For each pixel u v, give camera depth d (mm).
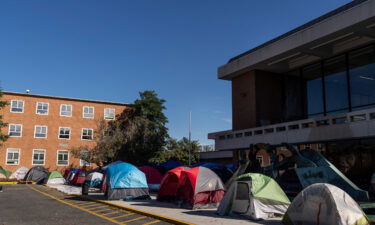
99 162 40312
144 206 14844
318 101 23656
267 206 11180
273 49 22984
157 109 44312
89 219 11414
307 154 15359
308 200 9367
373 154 16984
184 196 14953
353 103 21000
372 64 20062
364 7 17469
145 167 25828
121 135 39938
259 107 25734
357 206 8953
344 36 19797
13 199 18594
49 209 14172
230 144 25984
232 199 11867
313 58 23734
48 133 44062
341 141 18750
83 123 46000
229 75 27953
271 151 16438
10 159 41625
